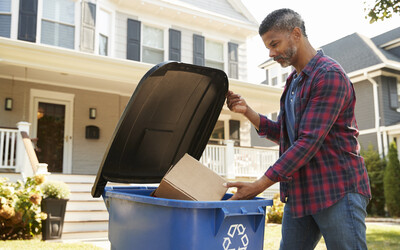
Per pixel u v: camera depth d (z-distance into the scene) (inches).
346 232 64.5
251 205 64.7
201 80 83.6
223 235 62.4
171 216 61.4
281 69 745.6
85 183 276.7
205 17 469.4
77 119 368.2
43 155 350.6
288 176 64.8
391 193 466.0
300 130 65.8
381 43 682.2
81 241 215.5
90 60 299.9
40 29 346.6
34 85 347.6
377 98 572.1
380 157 518.9
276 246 197.0
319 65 68.6
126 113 72.2
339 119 67.7
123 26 418.3
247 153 402.6
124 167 85.8
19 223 211.8
